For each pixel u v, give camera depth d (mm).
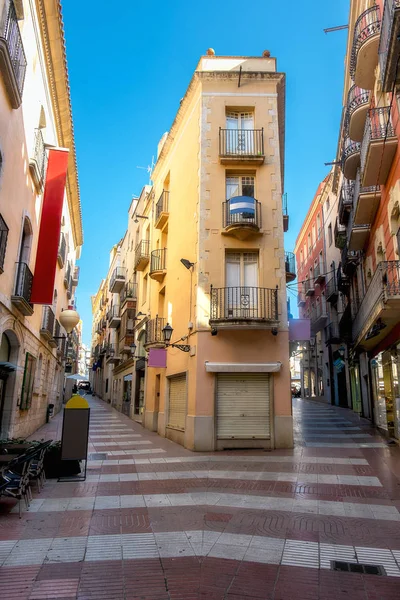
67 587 3744
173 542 4793
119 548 4617
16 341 12031
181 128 16594
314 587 3783
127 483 7746
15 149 10336
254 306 12664
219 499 6605
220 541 4824
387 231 12562
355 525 5371
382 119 11820
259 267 12977
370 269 15992
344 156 15555
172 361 15016
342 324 22422
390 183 11648
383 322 11781
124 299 28516
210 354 12164
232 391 12078
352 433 14383
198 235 13180
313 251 34562
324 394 31328
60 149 13539
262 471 8711
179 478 8148
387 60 8680
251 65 14727
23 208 11609
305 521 5523
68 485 7605
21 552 4504
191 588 3746
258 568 4152
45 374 19141
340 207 19625
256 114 14266
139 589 3719
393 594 3672
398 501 6441
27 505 6223
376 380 16078
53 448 8422
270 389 12031
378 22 11344
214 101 14297
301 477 8102
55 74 14547
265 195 13531
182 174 15992
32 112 12062
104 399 45875
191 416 12000
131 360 25781
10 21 8914
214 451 11453
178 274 15367
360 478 7945
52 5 12094
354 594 3670
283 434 11703
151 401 18078
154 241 21391
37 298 12234
